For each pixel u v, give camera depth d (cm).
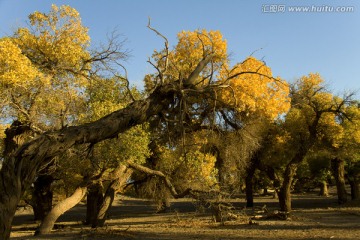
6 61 1592
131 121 602
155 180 2542
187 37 2475
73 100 1891
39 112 1792
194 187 2283
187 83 684
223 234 1645
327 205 3962
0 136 1877
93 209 2748
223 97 1530
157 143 2347
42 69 2038
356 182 4716
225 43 2480
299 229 1823
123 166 2061
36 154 505
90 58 2231
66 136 529
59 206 1878
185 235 1625
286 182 2961
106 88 2209
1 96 1616
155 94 649
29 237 1600
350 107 3491
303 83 3372
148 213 3881
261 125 2562
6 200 471
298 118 3269
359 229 1769
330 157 3922
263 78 2534
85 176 2100
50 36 2103
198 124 1014
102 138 570
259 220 2373
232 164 2397
